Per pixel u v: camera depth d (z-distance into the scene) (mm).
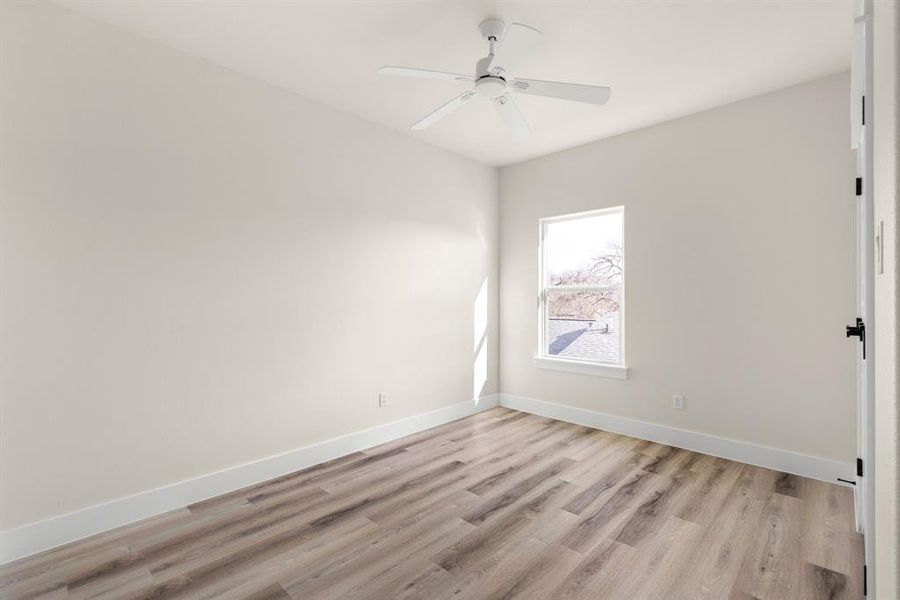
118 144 2172
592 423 3742
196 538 2062
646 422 3416
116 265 2162
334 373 3072
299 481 2686
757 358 2887
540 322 4176
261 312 2697
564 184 3926
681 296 3221
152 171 2279
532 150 3934
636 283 3463
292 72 2621
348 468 2887
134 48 2227
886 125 545
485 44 2342
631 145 3486
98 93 2115
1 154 1869
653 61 2471
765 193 2850
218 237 2516
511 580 1757
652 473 2764
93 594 1685
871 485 1344
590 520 2201
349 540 2043
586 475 2742
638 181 3445
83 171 2068
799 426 2730
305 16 2107
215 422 2500
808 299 2697
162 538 2062
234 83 2590
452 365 3957
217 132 2516
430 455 3109
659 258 3334
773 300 2824
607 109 3082
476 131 3492
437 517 2242
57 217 1998
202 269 2451
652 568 1823
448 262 3920
